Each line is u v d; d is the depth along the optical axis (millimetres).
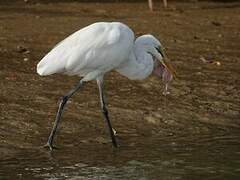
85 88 15562
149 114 14336
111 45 12367
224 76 17453
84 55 12242
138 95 15406
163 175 10695
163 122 14031
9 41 19516
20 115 13562
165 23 24672
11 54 17891
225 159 11664
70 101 14602
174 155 11883
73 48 12258
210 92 16062
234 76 17516
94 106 14469
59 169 10953
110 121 13820
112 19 24797
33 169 10945
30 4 27797
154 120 14070
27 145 12281
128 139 12984
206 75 17406
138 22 24531
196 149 12312
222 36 22859
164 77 13289
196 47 20719
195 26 24531
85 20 24047
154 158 11680
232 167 11188
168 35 22281
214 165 11289
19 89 15062
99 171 10859
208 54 19828
